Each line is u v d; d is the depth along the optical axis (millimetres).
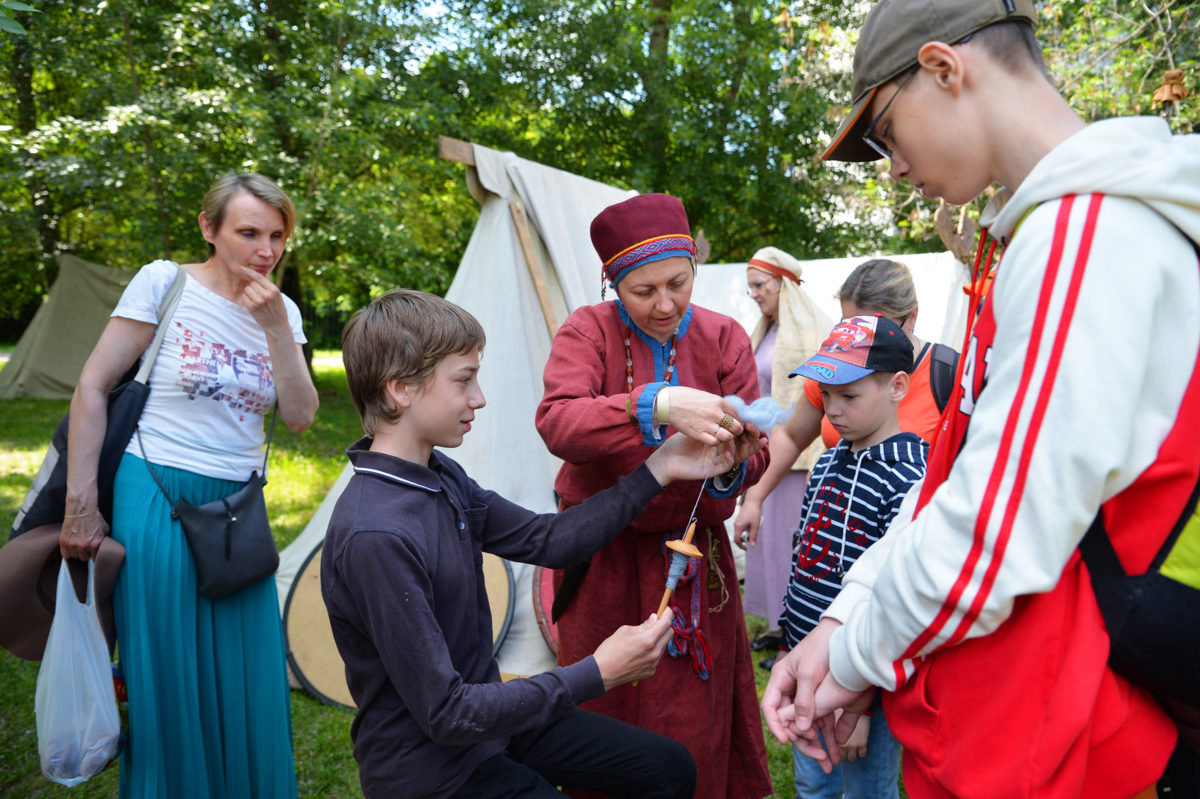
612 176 11094
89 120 8352
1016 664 941
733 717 2080
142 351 2061
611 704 1939
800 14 11000
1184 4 7316
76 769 1880
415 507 1412
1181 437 883
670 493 1783
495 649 3344
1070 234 870
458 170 10547
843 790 2004
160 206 8695
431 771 1398
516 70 10938
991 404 922
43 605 1971
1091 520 860
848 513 1863
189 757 2012
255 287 2098
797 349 3580
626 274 1729
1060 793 921
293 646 3303
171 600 1996
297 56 9516
